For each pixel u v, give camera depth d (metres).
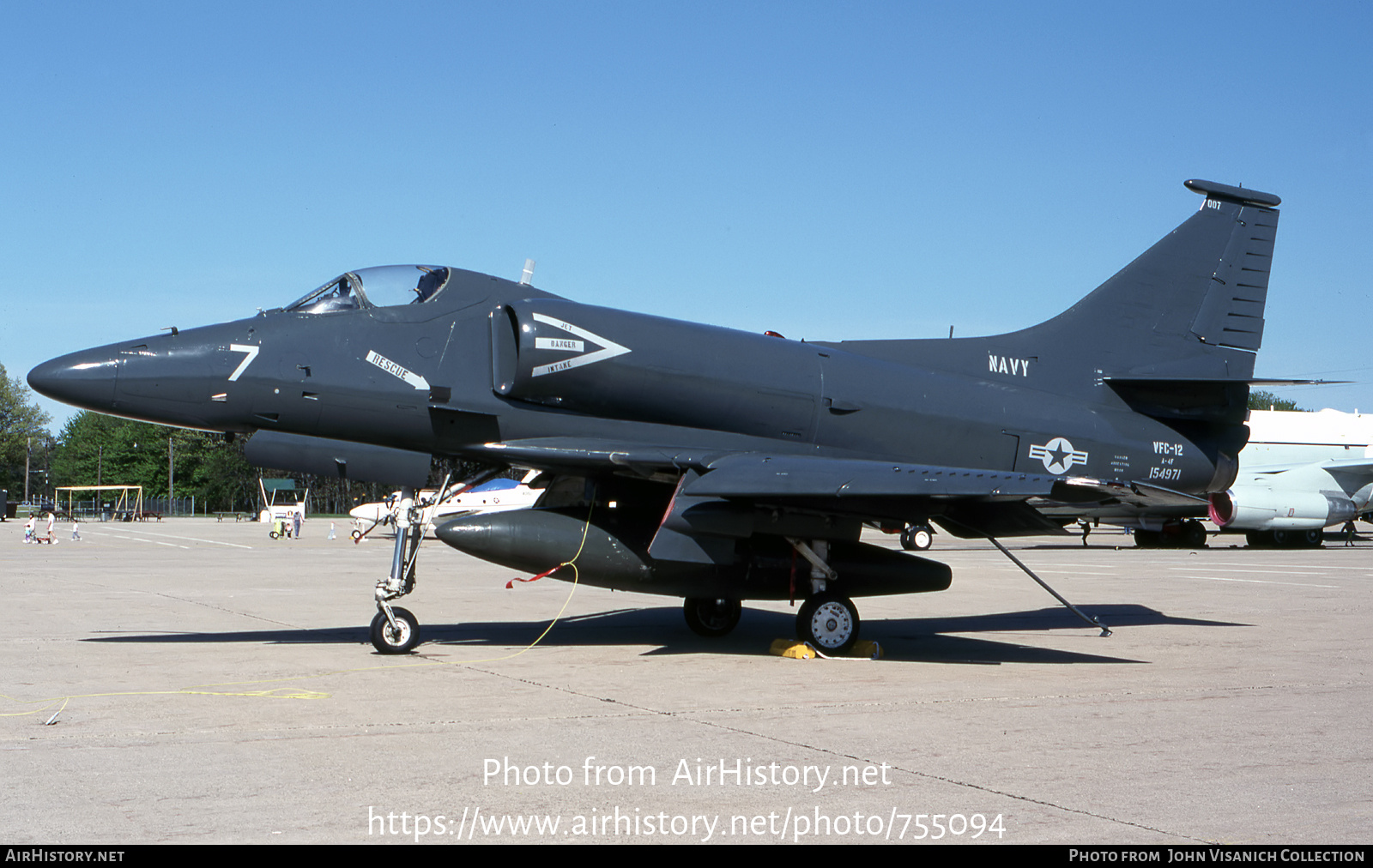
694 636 11.16
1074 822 4.66
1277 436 34.56
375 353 9.73
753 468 9.38
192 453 100.31
